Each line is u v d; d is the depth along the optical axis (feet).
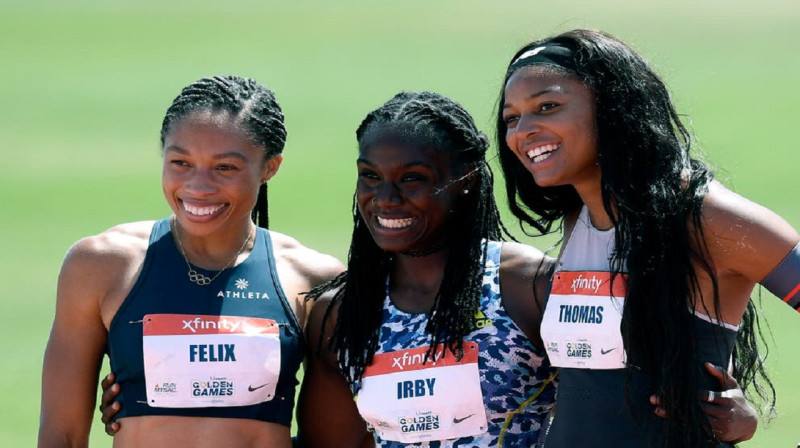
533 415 54.70
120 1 402.72
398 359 55.01
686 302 49.55
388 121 54.85
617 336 50.31
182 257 56.90
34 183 218.79
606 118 51.29
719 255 49.32
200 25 368.27
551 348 52.42
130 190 215.10
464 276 55.31
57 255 175.83
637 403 50.24
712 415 49.47
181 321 55.67
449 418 53.98
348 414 58.90
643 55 53.83
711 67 301.63
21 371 126.21
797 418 110.01
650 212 49.96
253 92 57.72
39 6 390.01
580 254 52.75
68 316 56.70
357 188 55.88
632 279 49.96
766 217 48.98
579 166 51.80
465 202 56.24
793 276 48.55
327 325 58.18
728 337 50.57
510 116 52.85
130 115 270.05
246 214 57.21
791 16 362.74
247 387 55.31
